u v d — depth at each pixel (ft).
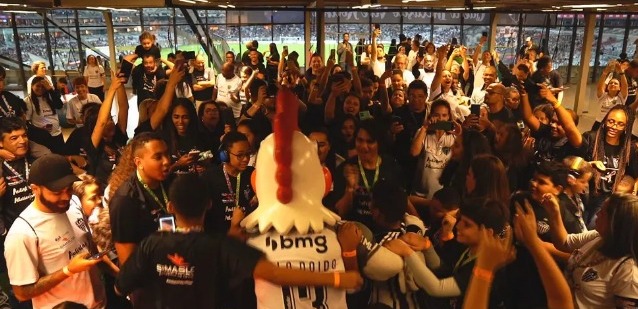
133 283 7.05
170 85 13.17
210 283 6.86
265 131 14.14
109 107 13.30
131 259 7.07
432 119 14.07
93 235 8.94
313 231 6.83
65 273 7.99
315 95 18.92
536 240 6.81
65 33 46.68
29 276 7.98
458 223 7.89
